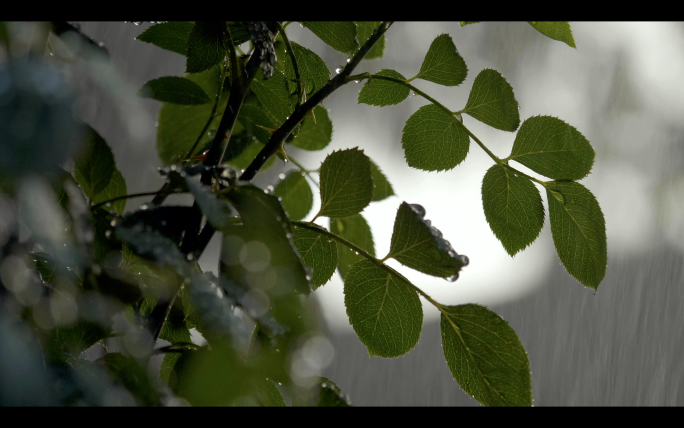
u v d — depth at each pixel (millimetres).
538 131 1051
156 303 986
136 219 965
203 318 908
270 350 945
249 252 956
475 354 1012
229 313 939
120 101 740
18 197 706
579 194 1047
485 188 1052
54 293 946
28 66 626
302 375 943
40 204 745
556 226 1049
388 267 1018
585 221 1046
